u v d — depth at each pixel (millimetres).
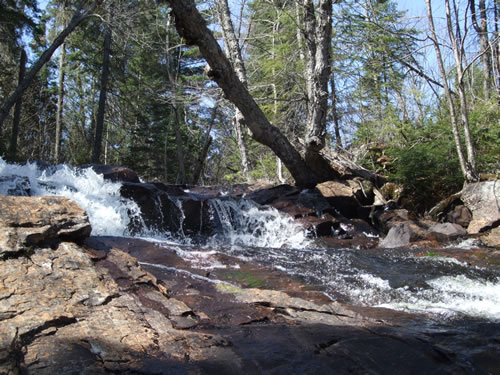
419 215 10445
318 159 10961
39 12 20641
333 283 4652
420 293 4453
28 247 3281
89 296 3025
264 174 17500
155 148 29922
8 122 27531
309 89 11844
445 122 11875
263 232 8539
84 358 2277
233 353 2518
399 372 2369
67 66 26109
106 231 6668
